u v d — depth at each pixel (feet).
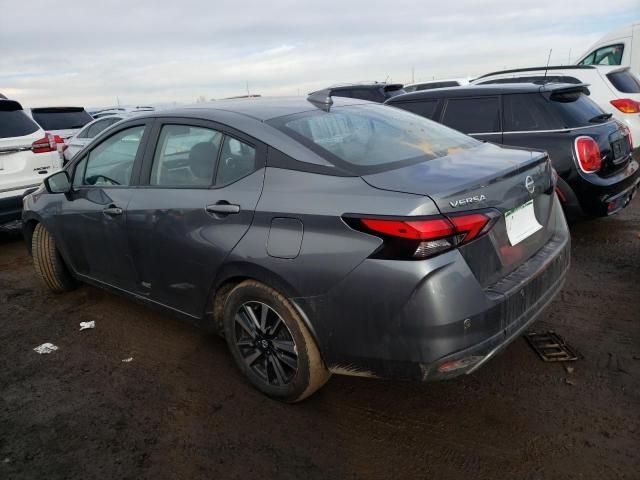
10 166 18.80
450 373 6.88
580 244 15.74
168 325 12.06
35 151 19.39
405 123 10.16
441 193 6.74
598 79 24.71
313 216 7.39
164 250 9.70
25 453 7.89
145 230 9.98
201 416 8.60
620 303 11.56
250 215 8.18
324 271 7.25
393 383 9.20
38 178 19.48
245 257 8.13
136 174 10.50
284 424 8.29
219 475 7.26
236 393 9.20
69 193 12.09
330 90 10.77
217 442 7.95
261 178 8.30
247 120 9.00
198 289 9.37
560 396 8.52
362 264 6.91
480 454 7.38
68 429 8.43
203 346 10.98
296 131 8.61
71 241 12.31
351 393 9.00
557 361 9.50
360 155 8.16
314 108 9.72
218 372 9.93
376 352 7.10
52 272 13.64
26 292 14.71
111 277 11.59
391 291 6.73
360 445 7.72
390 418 8.29
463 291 6.72
